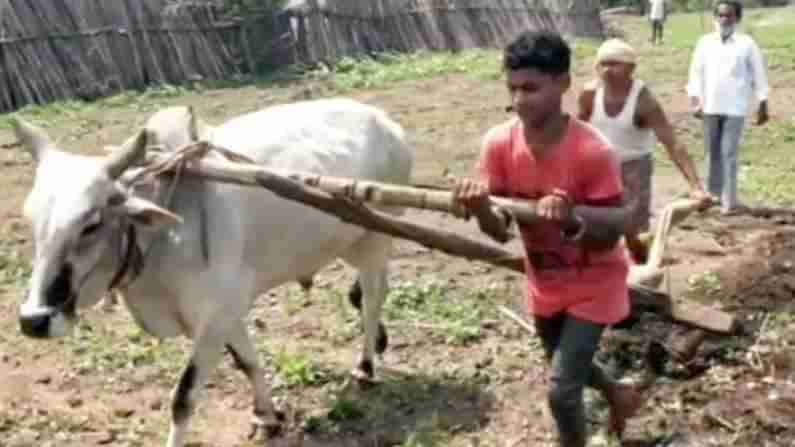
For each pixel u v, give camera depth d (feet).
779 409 16.35
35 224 13.52
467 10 72.18
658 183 33.35
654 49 76.84
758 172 35.45
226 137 16.14
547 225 12.75
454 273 23.61
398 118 45.83
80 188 13.53
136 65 51.08
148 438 16.44
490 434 16.30
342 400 17.02
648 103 18.76
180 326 15.44
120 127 42.45
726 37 30.09
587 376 13.48
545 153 12.54
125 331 20.30
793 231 26.14
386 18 66.33
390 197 13.62
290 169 16.11
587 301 13.12
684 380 17.46
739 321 18.28
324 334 20.17
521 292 22.29
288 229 15.94
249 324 20.61
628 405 14.60
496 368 18.57
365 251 17.60
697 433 15.88
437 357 19.08
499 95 52.39
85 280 13.78
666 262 23.35
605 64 18.83
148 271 14.75
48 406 17.44
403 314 20.89
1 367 18.93
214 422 16.93
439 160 37.32
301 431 16.57
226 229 15.11
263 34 58.54
